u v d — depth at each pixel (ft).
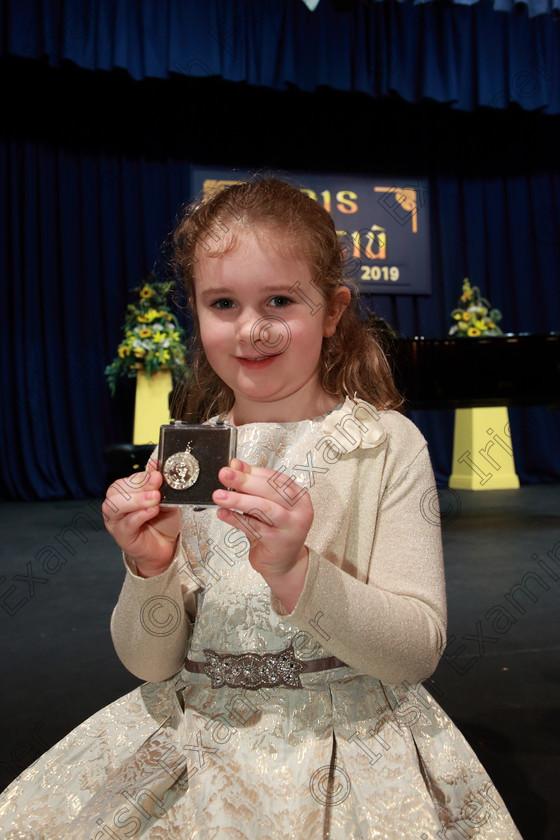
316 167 23.86
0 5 19.38
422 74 22.00
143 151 22.88
